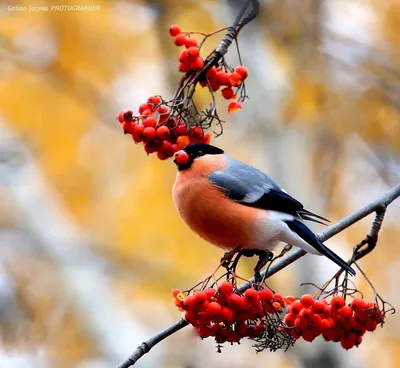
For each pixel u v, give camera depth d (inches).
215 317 248.2
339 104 458.9
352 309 259.1
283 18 447.5
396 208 533.3
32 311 483.8
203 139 273.4
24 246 512.4
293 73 461.1
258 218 299.4
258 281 284.8
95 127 539.2
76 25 493.7
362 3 472.7
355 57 462.3
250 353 507.8
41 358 476.7
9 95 525.7
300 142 457.1
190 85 271.0
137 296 525.7
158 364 467.5
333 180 470.3
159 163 549.0
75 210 547.8
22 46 494.9
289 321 256.8
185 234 546.3
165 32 476.4
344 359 427.8
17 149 534.6
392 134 466.0
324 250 286.2
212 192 305.0
